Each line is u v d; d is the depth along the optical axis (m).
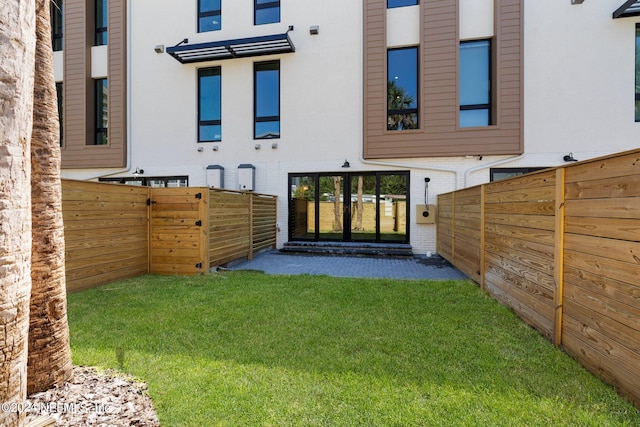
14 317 1.22
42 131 1.94
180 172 9.30
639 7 6.87
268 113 9.00
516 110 7.47
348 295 4.10
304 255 7.86
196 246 5.47
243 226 6.94
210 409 1.80
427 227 7.98
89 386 2.02
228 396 1.92
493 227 4.04
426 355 2.45
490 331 2.93
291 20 8.62
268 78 9.00
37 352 1.92
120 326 3.05
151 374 2.18
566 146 7.34
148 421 1.70
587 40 7.25
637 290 1.85
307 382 2.08
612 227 2.05
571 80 7.32
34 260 1.91
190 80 9.25
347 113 8.39
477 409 1.80
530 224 3.10
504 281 3.70
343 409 1.80
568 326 2.50
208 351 2.52
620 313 1.97
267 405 1.84
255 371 2.22
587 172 2.30
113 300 3.89
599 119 7.22
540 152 7.45
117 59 9.48
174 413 1.77
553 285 2.68
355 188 8.46
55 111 2.04
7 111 1.15
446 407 1.82
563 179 2.58
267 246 8.34
